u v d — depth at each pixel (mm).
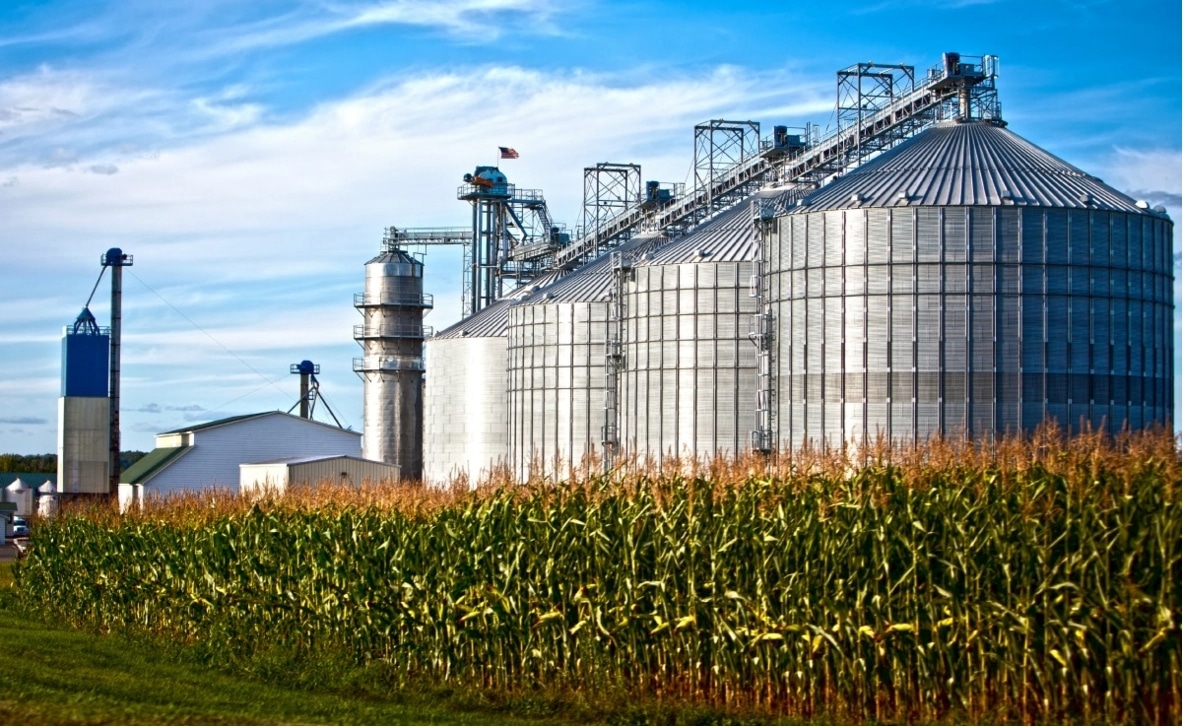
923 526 27469
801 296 70250
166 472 111625
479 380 116125
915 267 66375
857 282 67812
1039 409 65062
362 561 38719
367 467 96938
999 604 26641
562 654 33469
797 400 70250
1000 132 76688
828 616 28625
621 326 88438
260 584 43469
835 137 92375
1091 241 66188
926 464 29875
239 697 31375
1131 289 67125
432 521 38438
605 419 89938
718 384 80500
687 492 32375
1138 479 26266
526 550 34312
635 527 32406
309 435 117750
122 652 42656
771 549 29734
